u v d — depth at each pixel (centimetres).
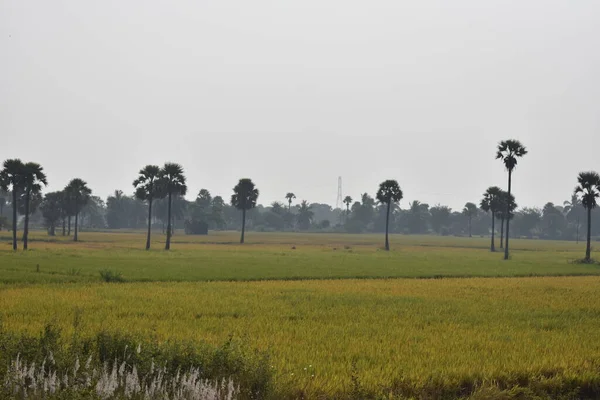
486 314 3072
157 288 4016
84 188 14388
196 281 4738
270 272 5650
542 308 3372
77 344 1599
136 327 2348
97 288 3919
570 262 8788
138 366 1462
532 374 1781
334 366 1778
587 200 9025
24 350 1498
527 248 15725
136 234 19712
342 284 4709
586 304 3588
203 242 14588
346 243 16512
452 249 13838
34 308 2820
